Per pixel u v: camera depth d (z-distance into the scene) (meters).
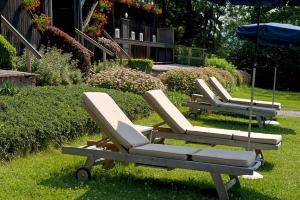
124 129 5.69
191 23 39.44
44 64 13.14
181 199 5.03
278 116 14.06
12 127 6.27
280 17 37.44
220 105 11.46
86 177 5.49
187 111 12.48
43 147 6.73
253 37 10.04
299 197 5.41
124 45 25.19
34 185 5.14
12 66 12.49
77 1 18.69
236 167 4.87
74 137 7.62
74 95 9.40
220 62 27.47
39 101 8.15
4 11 13.65
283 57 34.59
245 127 11.02
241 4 6.70
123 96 10.73
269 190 5.63
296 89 34.62
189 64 29.98
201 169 5.02
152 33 30.55
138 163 5.32
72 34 18.77
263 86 35.50
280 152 8.10
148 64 20.31
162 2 36.53
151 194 5.13
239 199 5.14
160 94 7.66
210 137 7.16
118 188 5.27
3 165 5.83
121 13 25.23
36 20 15.04
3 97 8.03
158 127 7.47
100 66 17.17
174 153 5.14
